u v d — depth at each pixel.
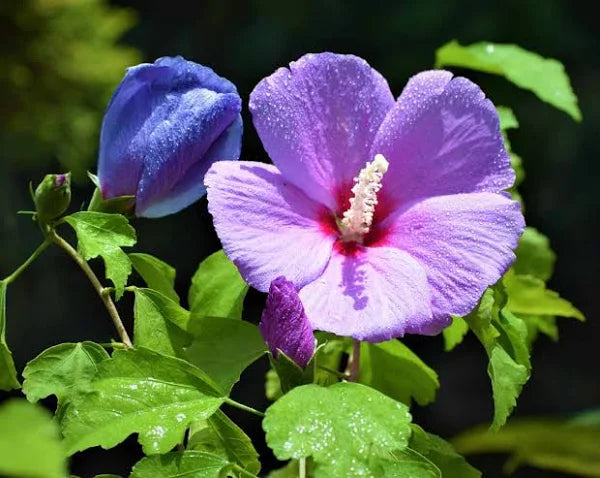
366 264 0.72
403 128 0.74
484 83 2.77
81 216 0.72
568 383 2.78
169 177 0.73
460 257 0.71
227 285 0.76
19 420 0.57
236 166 0.72
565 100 0.85
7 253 2.12
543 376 2.78
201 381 0.70
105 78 1.75
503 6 2.79
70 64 1.73
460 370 2.68
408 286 0.71
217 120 0.73
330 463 0.66
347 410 0.67
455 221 0.72
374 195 0.72
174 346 0.73
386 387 0.79
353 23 2.82
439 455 0.74
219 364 0.73
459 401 2.66
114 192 0.74
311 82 0.73
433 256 0.72
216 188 0.71
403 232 0.73
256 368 2.41
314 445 0.66
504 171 0.73
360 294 0.70
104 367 0.69
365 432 0.66
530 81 0.85
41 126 1.75
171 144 0.73
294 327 0.69
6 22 1.68
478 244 0.71
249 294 2.57
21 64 1.70
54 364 0.71
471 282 0.71
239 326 0.73
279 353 0.69
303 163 0.73
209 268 0.77
